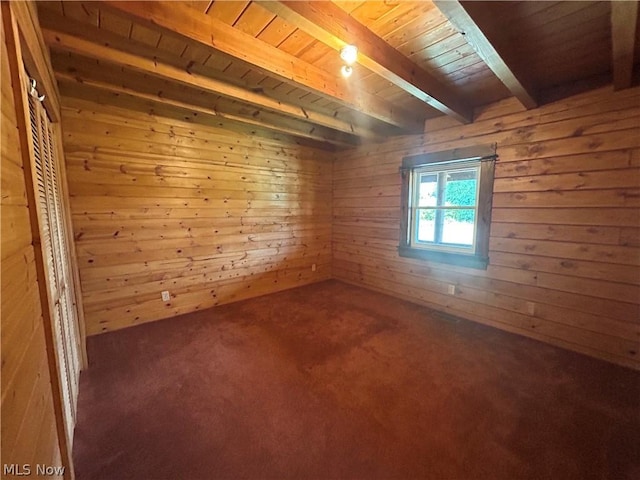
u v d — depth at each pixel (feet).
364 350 7.73
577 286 7.45
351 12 4.77
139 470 4.25
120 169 8.75
